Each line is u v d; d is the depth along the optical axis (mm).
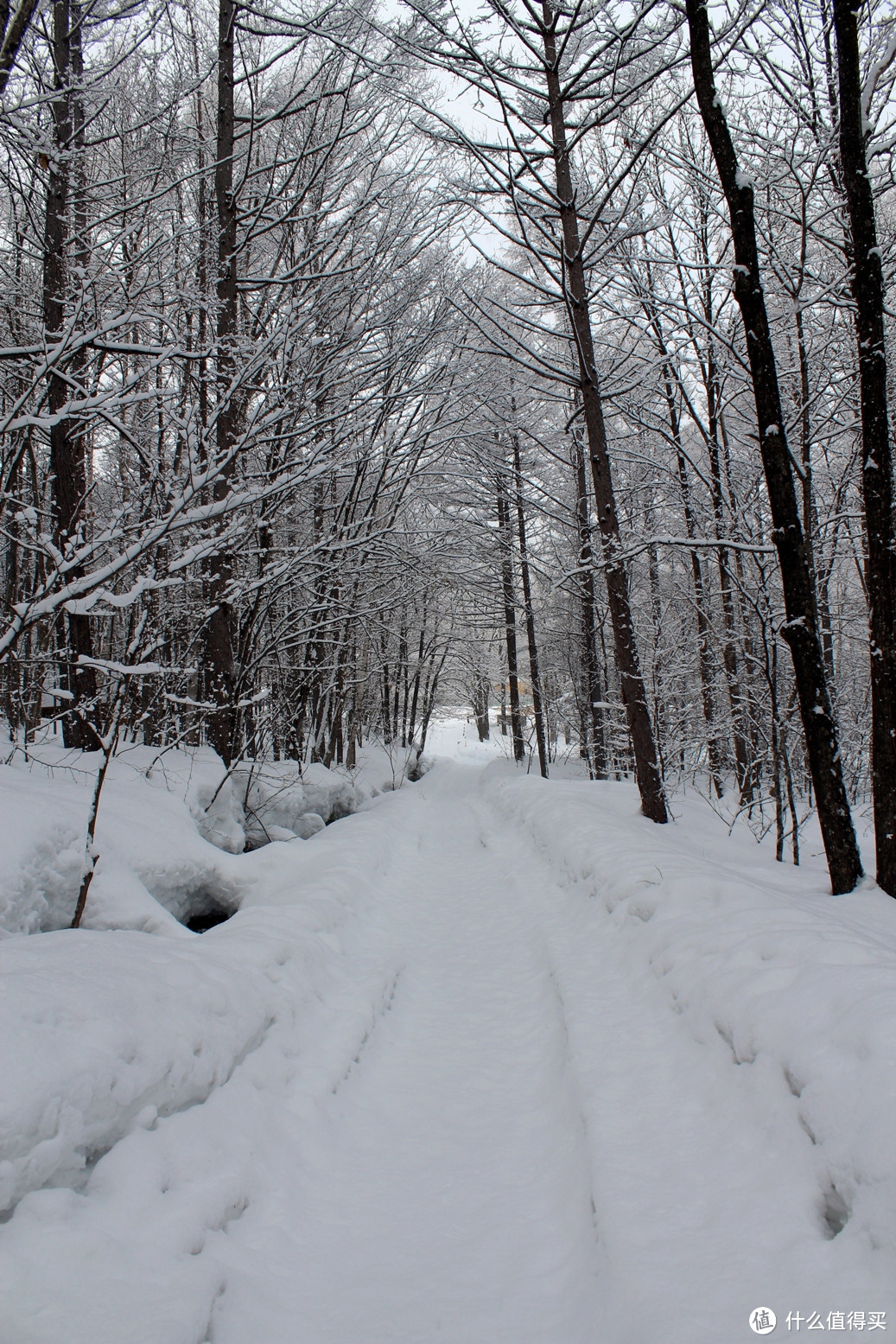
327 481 10883
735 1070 3064
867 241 5223
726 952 3777
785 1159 2516
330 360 8539
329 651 13789
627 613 9016
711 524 10703
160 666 4648
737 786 11891
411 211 9914
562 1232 2701
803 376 8312
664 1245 2336
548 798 10133
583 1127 3137
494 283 15383
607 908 5543
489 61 8305
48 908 4375
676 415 13266
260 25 9773
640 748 8969
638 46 8469
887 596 5211
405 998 5152
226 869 6477
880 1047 2406
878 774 5195
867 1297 1921
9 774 5426
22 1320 1772
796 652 5383
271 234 10977
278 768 10484
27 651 6801
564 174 8750
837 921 4016
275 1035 3646
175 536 6578
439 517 16281
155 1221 2268
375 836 9336
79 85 6293
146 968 3184
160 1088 2656
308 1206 2842
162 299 6297
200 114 10234
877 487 5262
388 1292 2416
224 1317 2141
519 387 15844
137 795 6426
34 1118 2119
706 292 12078
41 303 7234
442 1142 3381
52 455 7078
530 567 18797
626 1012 4094
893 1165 2090
